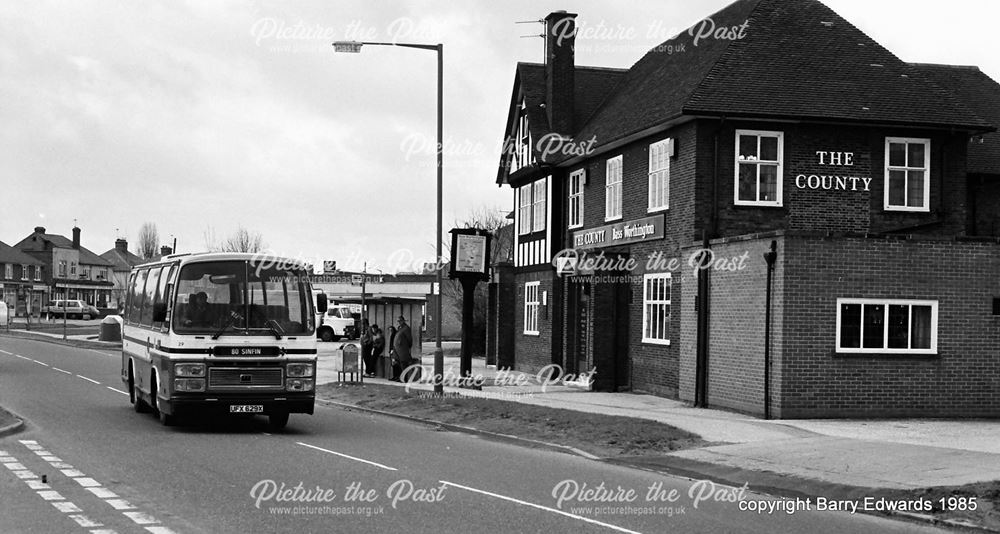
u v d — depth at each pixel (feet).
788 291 67.05
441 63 79.92
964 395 69.26
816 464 46.57
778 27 87.51
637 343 90.33
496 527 32.73
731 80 81.56
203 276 59.57
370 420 72.13
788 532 33.68
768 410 67.82
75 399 80.33
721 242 75.20
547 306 109.70
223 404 58.85
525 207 120.06
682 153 82.43
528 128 115.96
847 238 68.03
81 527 31.30
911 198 83.56
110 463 45.65
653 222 86.84
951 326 69.36
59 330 244.01
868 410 67.92
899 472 43.65
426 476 43.68
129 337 75.00
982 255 69.82
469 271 91.40
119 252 485.56
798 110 79.51
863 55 86.58
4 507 34.55
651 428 58.54
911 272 68.85
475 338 167.43
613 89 116.67
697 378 77.05
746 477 44.83
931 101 83.41
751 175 80.79
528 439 59.31
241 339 59.31
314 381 60.90
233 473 43.21
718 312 75.31
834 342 67.62
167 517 33.14
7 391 85.97
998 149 93.66
